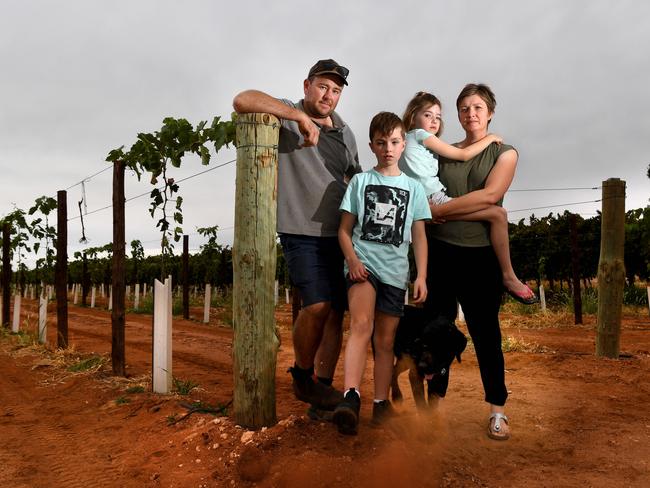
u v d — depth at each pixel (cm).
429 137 371
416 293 329
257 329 358
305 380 353
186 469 322
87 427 440
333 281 352
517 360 712
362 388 531
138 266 3841
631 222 2116
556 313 1501
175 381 566
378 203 329
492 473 309
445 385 355
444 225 372
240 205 360
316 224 349
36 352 898
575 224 1315
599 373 606
